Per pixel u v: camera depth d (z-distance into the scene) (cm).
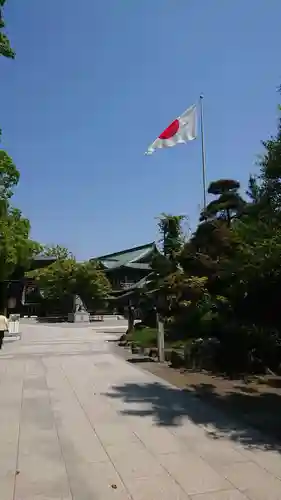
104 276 4925
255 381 983
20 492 402
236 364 1120
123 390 876
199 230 1404
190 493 395
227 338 1170
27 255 2106
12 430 598
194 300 1454
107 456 495
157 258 1884
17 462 479
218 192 1402
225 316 907
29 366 1198
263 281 671
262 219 713
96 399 789
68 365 1218
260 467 456
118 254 5634
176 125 1841
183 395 830
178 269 1745
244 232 742
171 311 1650
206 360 1159
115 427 611
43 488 411
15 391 859
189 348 1255
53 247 5700
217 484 414
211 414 684
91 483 421
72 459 487
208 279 1254
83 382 961
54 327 3375
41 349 1653
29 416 670
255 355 1118
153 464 469
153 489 405
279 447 521
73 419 653
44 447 528
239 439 555
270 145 682
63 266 4800
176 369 1154
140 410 709
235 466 460
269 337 1051
